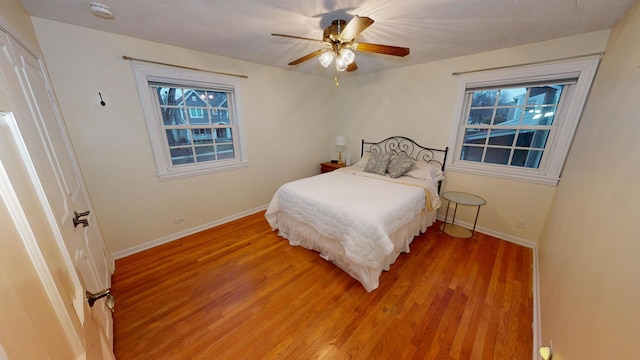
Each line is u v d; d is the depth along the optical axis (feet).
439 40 7.31
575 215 4.81
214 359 4.50
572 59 6.83
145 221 8.30
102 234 7.09
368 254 5.95
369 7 5.29
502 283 6.54
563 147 7.38
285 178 12.85
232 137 10.55
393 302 5.87
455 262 7.54
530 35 6.82
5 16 4.07
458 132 9.79
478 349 4.66
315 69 11.51
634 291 2.17
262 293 6.22
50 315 1.64
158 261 7.62
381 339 4.89
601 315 2.68
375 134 12.62
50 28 5.88
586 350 2.80
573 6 5.11
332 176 10.18
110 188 7.39
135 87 7.45
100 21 6.02
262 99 10.89
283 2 5.10
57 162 4.47
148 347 4.70
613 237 2.92
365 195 7.64
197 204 9.62
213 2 5.13
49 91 5.54
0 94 1.68
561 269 4.68
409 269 7.18
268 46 8.05
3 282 1.26
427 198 8.55
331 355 4.56
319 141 14.17
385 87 11.63
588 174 4.69
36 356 1.41
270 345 4.77
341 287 6.43
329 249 7.23
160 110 8.30
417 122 10.77
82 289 2.47
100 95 6.84
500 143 8.98
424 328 5.14
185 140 9.16
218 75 9.17
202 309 5.67
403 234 7.57
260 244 8.71
